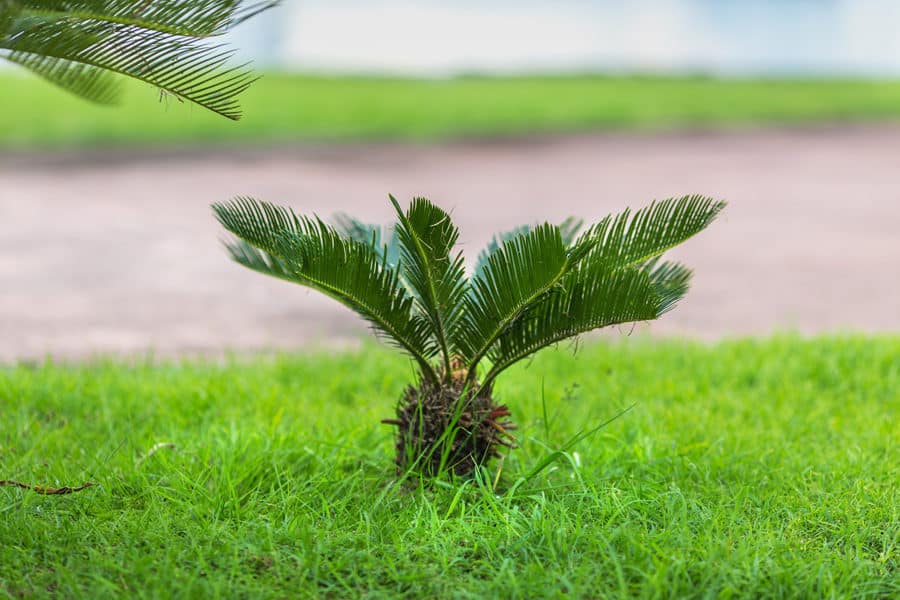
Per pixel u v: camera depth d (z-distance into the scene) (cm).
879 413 544
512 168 1700
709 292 948
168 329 781
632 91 2650
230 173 1551
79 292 888
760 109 2464
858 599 314
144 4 320
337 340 763
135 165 1590
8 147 1670
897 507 389
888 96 2750
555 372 624
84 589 306
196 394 544
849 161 1864
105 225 1185
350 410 543
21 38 343
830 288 969
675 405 546
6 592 301
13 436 468
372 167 1659
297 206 1291
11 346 714
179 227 1186
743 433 495
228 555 332
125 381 577
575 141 2022
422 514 373
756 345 695
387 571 325
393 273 415
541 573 321
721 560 330
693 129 2214
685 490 411
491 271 388
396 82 2711
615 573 322
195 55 330
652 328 807
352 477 415
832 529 372
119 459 432
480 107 2275
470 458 407
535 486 409
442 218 370
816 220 1338
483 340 396
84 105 2039
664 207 379
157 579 308
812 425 514
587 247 367
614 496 376
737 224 1309
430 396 409
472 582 316
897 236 1238
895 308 893
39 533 343
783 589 313
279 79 2677
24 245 1070
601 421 517
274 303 884
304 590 310
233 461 421
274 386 579
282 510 373
